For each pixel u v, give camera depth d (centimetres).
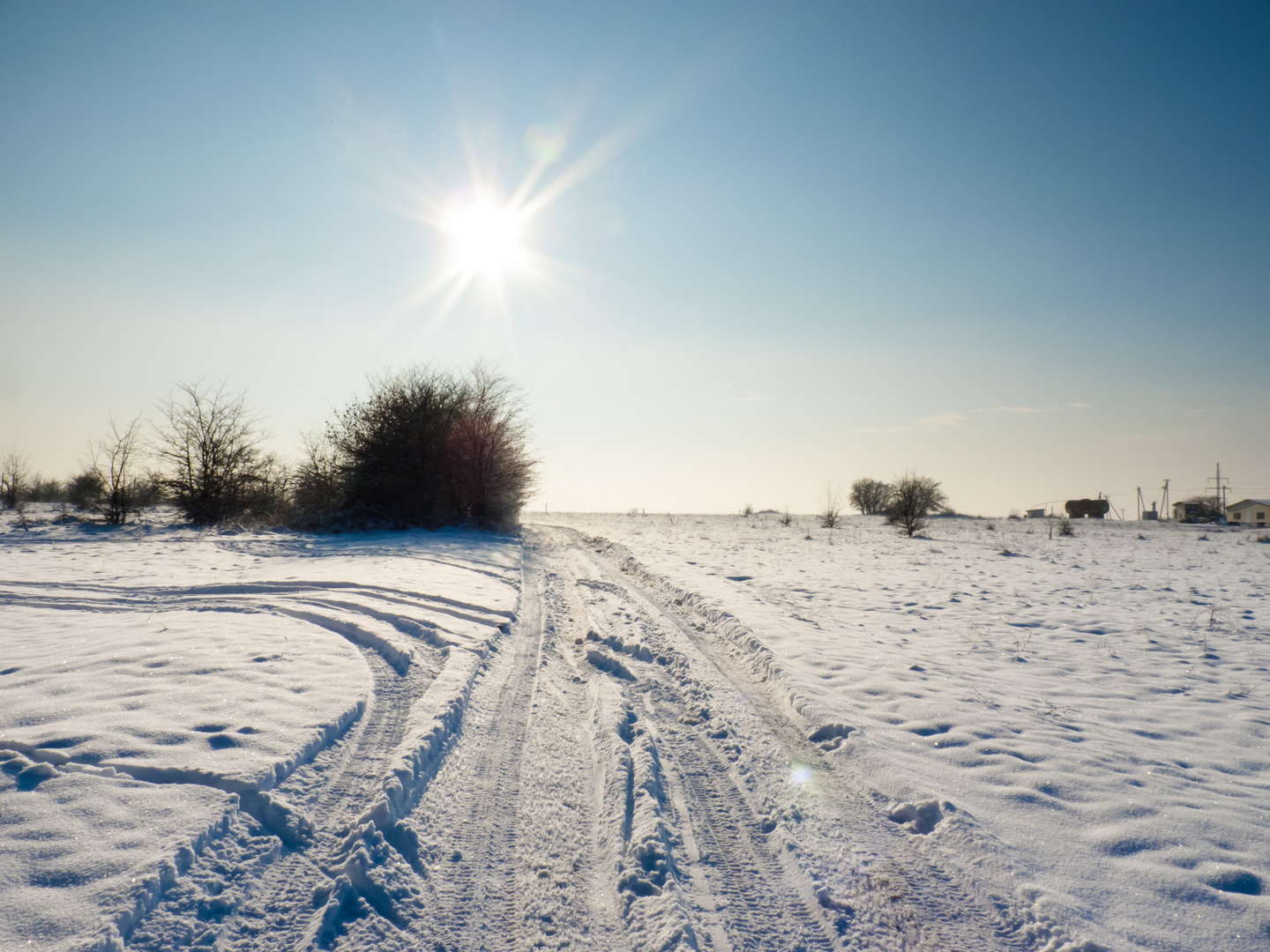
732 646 945
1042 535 3388
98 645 719
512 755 548
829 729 616
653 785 500
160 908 318
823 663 836
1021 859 412
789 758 568
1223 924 356
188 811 386
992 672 860
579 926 349
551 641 924
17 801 387
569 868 400
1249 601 1437
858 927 356
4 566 1308
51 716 507
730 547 2406
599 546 2236
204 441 2508
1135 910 368
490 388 2719
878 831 453
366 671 668
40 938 284
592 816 461
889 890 387
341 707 561
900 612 1269
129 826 368
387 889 360
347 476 2516
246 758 449
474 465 2566
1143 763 568
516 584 1316
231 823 386
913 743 595
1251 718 702
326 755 490
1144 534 3522
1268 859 421
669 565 1723
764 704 703
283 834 396
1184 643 1045
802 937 349
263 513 2612
